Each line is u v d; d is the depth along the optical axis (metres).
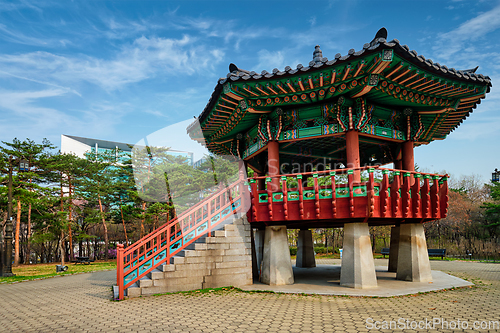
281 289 10.98
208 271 11.36
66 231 35.66
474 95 12.08
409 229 13.00
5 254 20.30
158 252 10.87
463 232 42.59
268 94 11.77
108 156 36.47
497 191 38.81
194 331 6.55
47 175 38.28
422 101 11.91
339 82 10.96
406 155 13.34
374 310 8.23
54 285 15.05
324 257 35.47
